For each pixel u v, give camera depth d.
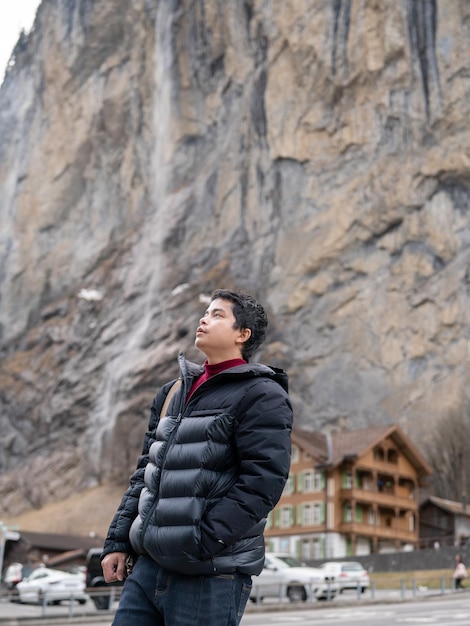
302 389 101.19
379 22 104.75
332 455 57.69
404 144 102.75
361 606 27.95
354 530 55.44
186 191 124.81
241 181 116.56
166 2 131.12
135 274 127.00
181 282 119.31
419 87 102.75
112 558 4.95
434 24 103.25
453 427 89.12
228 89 122.50
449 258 98.56
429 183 101.00
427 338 96.50
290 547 57.28
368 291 101.50
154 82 132.25
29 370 132.88
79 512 105.06
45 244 142.75
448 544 60.38
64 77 144.75
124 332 123.94
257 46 117.19
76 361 127.50
